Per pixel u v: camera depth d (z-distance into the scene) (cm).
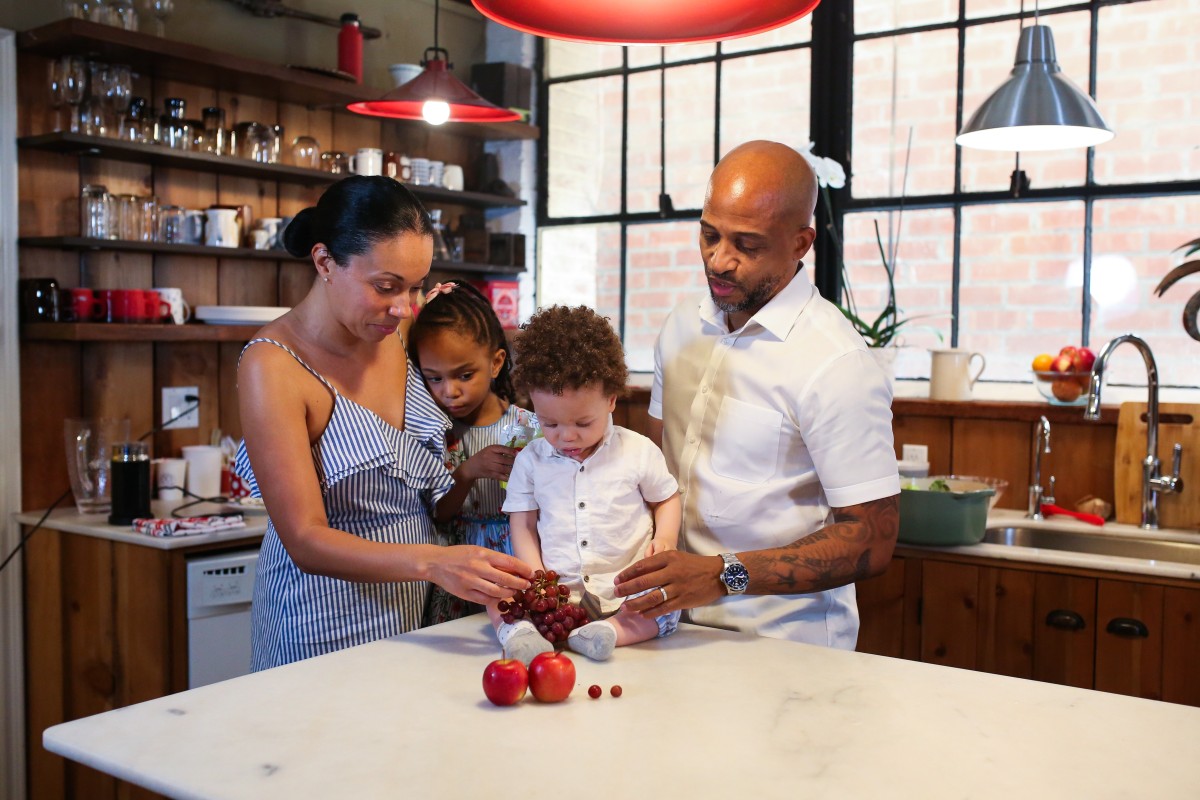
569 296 423
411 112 296
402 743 107
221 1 337
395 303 149
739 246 156
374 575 140
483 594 136
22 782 296
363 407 157
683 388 177
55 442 299
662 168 398
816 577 146
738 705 118
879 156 346
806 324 164
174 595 261
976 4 327
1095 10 307
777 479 164
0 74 281
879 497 155
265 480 146
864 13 347
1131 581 236
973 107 329
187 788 96
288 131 352
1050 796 95
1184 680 232
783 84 367
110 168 306
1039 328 321
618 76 405
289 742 107
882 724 113
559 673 117
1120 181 307
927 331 339
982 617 253
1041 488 287
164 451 323
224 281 335
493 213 429
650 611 137
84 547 281
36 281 285
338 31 374
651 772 100
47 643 290
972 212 330
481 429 188
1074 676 243
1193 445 271
